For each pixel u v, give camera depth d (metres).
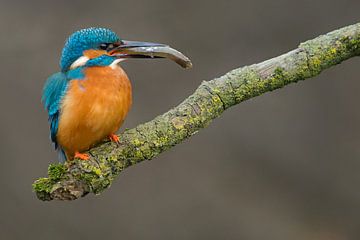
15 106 13.94
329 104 14.47
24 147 13.73
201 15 14.82
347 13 14.52
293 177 14.12
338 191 14.00
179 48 14.59
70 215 13.47
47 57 14.36
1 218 13.29
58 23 14.64
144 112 14.02
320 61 5.98
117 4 14.88
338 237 13.62
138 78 14.20
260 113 14.47
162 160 14.03
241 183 14.02
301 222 13.82
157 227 13.47
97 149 5.90
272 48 14.59
